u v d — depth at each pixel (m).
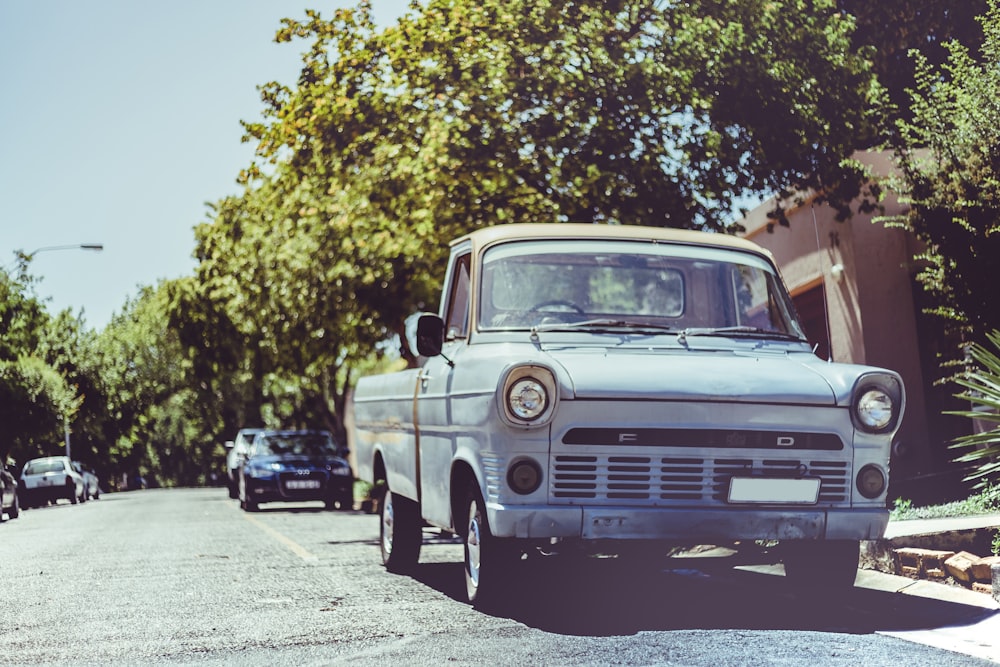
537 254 7.38
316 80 14.74
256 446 23.62
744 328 7.26
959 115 11.54
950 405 14.48
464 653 5.61
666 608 6.85
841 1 18.30
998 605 6.45
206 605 7.75
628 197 14.21
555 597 7.40
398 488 8.92
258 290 26.41
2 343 46.12
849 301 15.30
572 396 6.17
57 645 6.29
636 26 14.59
